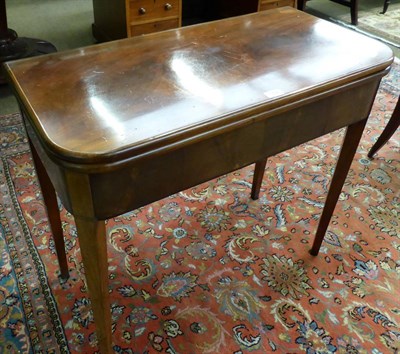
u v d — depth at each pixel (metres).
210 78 0.94
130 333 1.17
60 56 1.01
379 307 1.26
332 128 1.04
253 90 0.88
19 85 0.88
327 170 1.83
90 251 0.80
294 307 1.25
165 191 0.81
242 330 1.18
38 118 0.77
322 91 0.92
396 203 1.66
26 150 1.87
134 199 0.78
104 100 0.83
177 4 2.40
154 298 1.26
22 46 2.58
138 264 1.37
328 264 1.39
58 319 1.19
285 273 1.35
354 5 3.26
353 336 1.18
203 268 1.36
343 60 1.03
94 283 0.86
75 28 3.10
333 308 1.25
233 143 0.85
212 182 1.73
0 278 1.30
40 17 3.27
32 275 1.31
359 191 1.71
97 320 0.93
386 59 1.04
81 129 0.74
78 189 0.72
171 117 0.78
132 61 1.00
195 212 1.58
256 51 1.08
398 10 3.74
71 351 1.12
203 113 0.80
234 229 1.51
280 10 1.36
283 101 0.86
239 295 1.28
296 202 1.65
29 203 1.58
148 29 2.39
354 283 1.33
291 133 0.95
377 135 2.06
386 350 1.15
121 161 0.70
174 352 1.12
